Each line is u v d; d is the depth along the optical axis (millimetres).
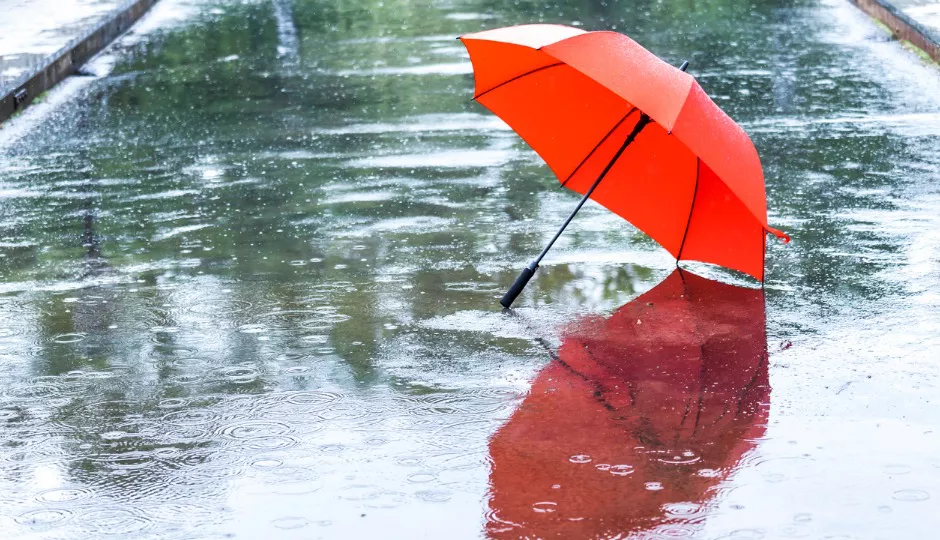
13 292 7621
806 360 6090
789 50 16266
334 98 14172
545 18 19484
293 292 7453
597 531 4406
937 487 4691
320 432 5355
